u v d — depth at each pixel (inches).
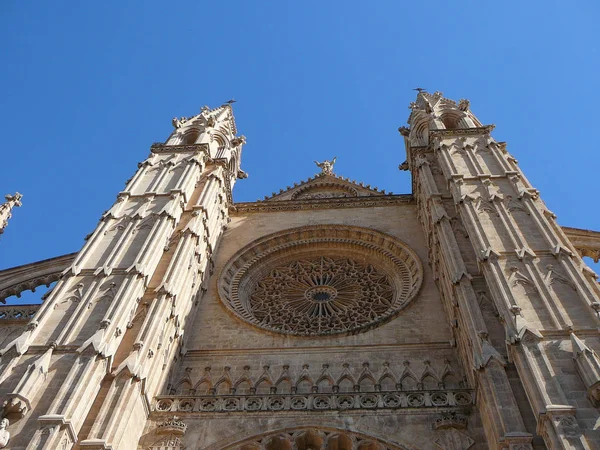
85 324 979.9
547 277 983.6
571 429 705.6
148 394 976.9
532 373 791.1
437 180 1471.5
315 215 1652.3
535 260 1018.1
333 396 973.8
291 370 1110.4
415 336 1167.6
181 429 928.9
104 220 1293.1
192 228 1328.7
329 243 1544.0
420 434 890.7
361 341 1166.3
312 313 1348.4
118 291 1048.8
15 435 781.9
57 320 991.6
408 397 959.6
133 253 1176.2
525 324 868.6
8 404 807.7
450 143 1540.4
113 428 839.1
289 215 1665.8
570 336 845.8
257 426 933.2
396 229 1541.6
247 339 1205.7
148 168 1547.7
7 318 1254.9
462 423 892.0
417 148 1643.7
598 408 735.7
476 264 1119.0
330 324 1294.3
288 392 1062.4
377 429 905.5
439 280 1277.1
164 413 968.9
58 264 1460.4
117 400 875.4
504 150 1470.2
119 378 912.3
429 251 1381.6
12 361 887.7
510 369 858.8
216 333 1232.8
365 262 1503.4
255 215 1685.5
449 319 1166.3
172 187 1448.1
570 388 768.3
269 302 1390.3
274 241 1546.5
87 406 849.5
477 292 1042.1
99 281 1078.4
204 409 977.5
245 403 981.2
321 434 908.0
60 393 830.5
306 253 1542.8
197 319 1277.1
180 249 1258.6
